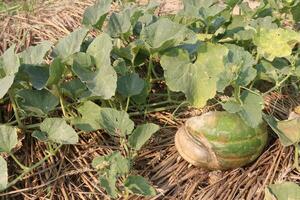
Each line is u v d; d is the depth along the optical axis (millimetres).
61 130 1539
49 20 2266
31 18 2285
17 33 2182
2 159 1440
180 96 1817
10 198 1538
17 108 1676
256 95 1564
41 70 1637
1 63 1597
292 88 1848
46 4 2445
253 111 1524
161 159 1633
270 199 1418
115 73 1550
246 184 1554
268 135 1660
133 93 1645
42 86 1574
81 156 1626
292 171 1577
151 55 1709
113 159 1468
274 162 1591
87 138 1677
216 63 1668
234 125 1536
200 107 1641
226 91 1808
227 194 1536
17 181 1561
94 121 1597
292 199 1421
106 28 1801
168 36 1704
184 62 1682
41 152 1638
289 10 2018
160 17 2018
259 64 1747
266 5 2037
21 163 1607
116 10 2324
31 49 1689
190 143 1552
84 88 1631
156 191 1521
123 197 1504
